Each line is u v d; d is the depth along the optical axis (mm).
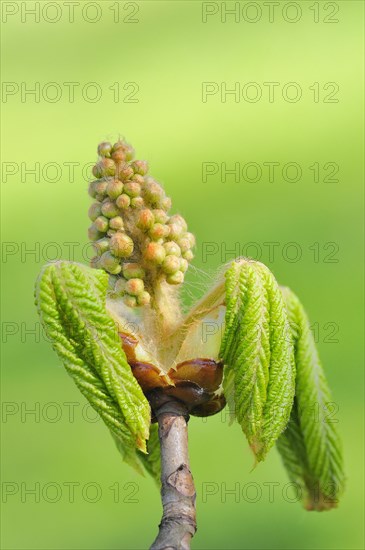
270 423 494
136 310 499
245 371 492
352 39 1370
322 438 529
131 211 496
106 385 484
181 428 488
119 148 499
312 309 960
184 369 491
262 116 1274
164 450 485
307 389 528
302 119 1258
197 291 510
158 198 497
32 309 1020
